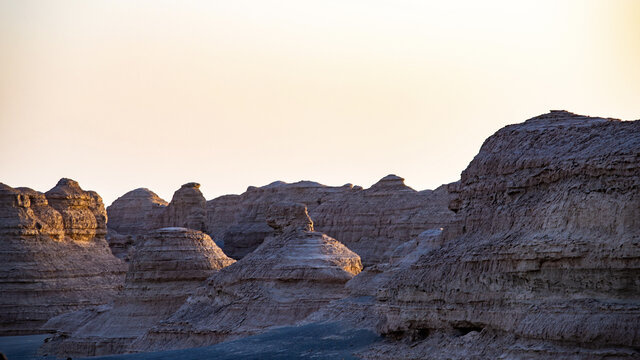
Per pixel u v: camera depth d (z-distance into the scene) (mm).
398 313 118625
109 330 186625
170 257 189125
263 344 139750
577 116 118312
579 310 94375
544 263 100188
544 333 95750
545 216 103250
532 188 110000
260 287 168750
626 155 96500
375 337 128875
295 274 167625
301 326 148375
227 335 162000
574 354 92625
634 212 94125
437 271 114812
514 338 100188
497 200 115188
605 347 90938
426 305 114500
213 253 193750
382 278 154375
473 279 108688
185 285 188250
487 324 105062
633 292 92875
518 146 115500
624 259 93062
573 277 97250
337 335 137125
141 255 191125
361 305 145125
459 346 106688
